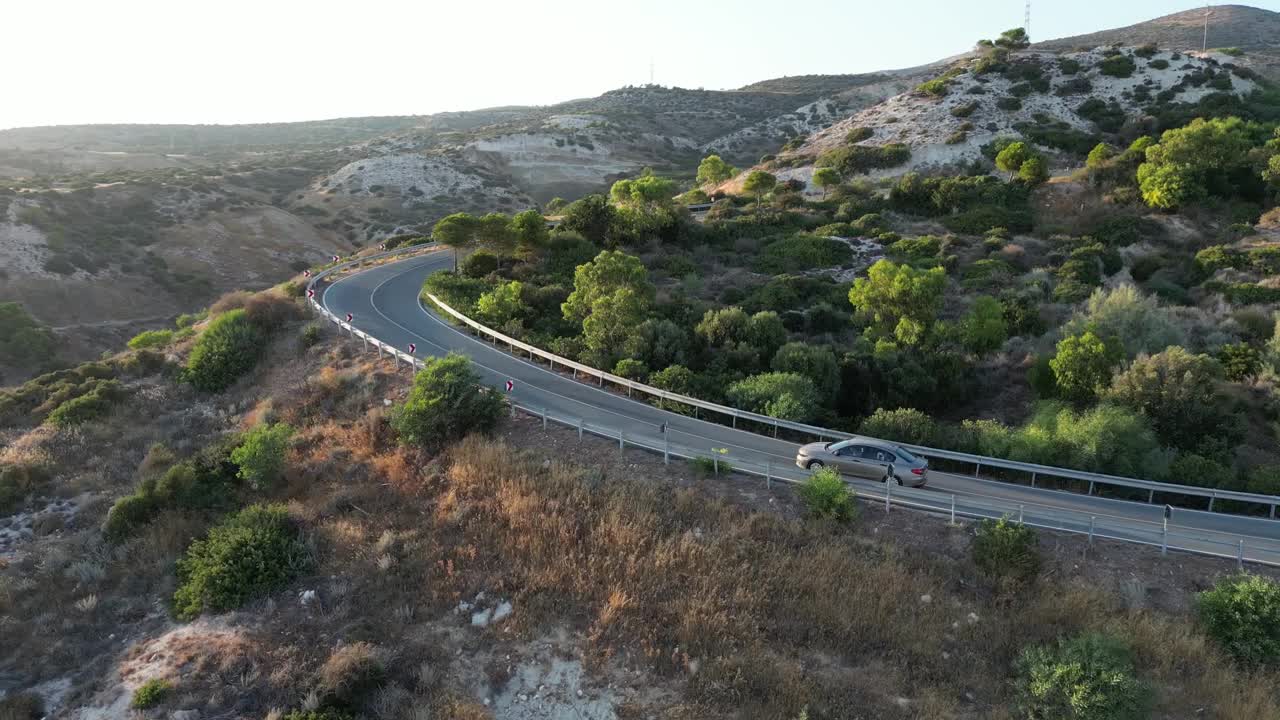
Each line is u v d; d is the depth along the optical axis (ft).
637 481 56.59
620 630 44.68
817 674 41.73
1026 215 171.53
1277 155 158.51
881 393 83.71
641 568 47.88
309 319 107.55
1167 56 244.63
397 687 42.37
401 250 178.91
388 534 53.67
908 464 59.26
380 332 102.73
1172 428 67.87
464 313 110.83
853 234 169.99
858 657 42.78
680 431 70.59
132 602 51.80
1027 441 65.51
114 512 59.93
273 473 63.93
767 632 44.06
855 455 60.23
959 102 242.99
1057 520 53.98
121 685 43.78
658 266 149.38
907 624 44.04
